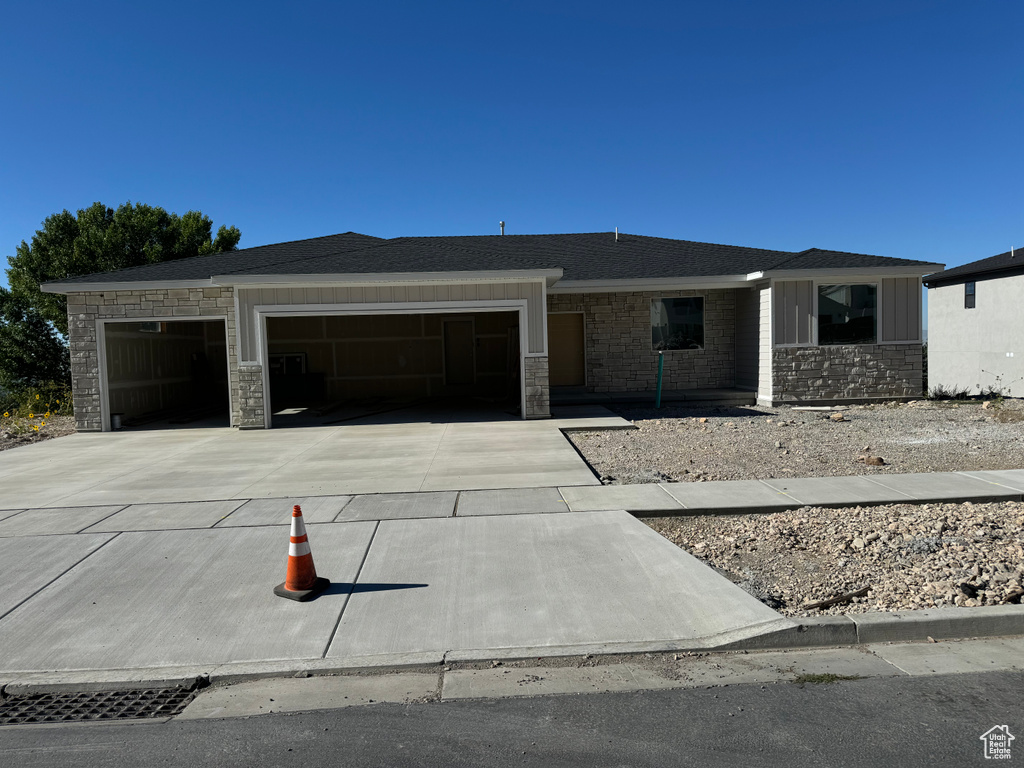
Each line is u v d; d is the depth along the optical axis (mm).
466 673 4188
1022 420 12898
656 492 7672
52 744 3521
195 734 3580
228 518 7090
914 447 10359
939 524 6387
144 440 13000
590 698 3854
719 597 5008
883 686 3920
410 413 16391
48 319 24844
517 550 5980
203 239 27938
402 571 5605
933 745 3307
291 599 5145
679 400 16750
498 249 19984
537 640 4492
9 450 12211
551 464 9352
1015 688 3863
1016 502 7188
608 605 4938
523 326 14039
